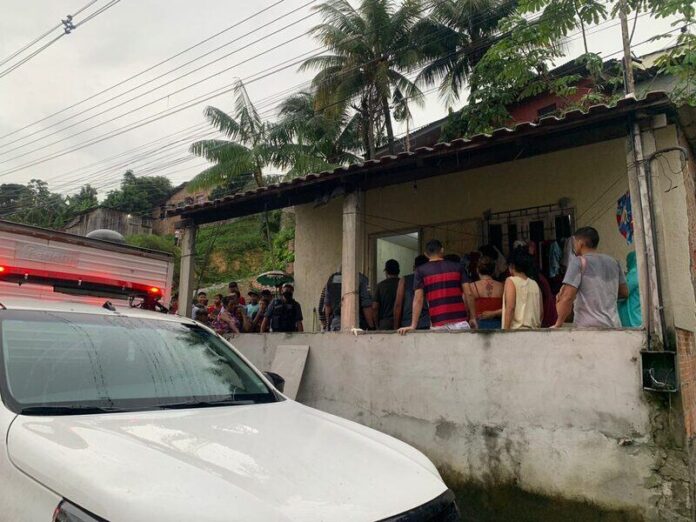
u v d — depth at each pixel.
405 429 5.31
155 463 2.01
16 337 2.83
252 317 10.31
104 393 2.74
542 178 7.66
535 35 10.38
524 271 5.16
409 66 22.27
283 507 1.89
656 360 4.05
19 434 2.23
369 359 5.71
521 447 4.59
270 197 7.19
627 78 9.59
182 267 8.21
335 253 9.76
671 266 6.00
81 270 5.80
